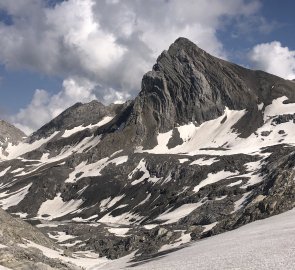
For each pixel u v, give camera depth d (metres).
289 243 57.81
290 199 103.62
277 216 96.19
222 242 77.06
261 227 84.19
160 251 108.75
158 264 69.88
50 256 91.50
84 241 150.62
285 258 48.84
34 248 91.25
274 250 55.12
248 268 47.31
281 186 114.50
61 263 78.12
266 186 127.81
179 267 58.00
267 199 108.31
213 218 133.25
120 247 129.38
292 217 88.06
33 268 61.25
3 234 90.81
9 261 61.41
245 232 82.81
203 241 93.75
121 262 105.19
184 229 126.50
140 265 80.12
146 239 128.88
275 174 129.25
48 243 110.31
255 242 65.56
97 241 143.75
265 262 48.59
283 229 73.44
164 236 122.06
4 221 101.56
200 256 65.19
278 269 44.25
